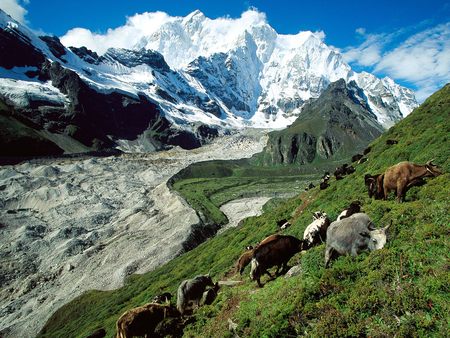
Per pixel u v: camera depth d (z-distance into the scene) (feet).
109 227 416.05
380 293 35.32
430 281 33.71
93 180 618.85
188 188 591.37
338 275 40.78
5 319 255.91
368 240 43.24
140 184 635.25
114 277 288.92
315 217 64.49
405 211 49.52
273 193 592.19
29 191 529.86
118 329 55.31
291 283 46.55
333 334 33.06
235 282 69.77
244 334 41.65
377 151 146.82
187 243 338.34
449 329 28.50
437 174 57.26
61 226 417.49
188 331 53.67
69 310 242.17
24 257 345.51
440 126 107.86
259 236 128.16
